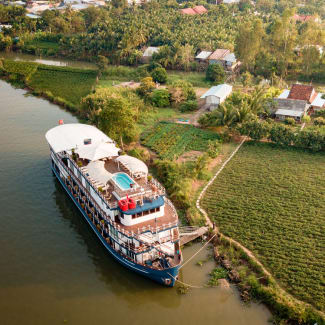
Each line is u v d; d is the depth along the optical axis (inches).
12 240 2127.2
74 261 2001.7
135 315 1697.8
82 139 2556.6
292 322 1604.3
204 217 2247.8
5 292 1788.9
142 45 6210.6
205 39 6166.3
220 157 2999.5
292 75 5290.4
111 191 2057.1
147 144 3179.1
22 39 6614.2
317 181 2618.1
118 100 3080.7
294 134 3159.5
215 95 3855.8
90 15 7337.6
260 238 2074.3
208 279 1857.8
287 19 5132.9
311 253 1955.0
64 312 1702.8
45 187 2632.9
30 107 4057.6
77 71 5265.8
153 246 1802.4
